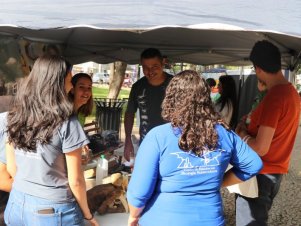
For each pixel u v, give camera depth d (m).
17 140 1.85
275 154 2.53
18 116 1.85
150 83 3.45
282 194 5.63
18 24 2.15
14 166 2.05
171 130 1.73
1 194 2.41
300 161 7.62
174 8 2.12
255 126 2.51
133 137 4.26
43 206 1.89
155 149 1.73
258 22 1.99
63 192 1.93
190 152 1.71
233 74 9.70
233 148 1.84
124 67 9.71
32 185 1.91
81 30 4.87
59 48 5.34
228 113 5.04
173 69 8.84
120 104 7.67
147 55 3.35
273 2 2.28
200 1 2.21
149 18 2.03
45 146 1.84
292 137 2.59
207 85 1.79
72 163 1.90
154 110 3.45
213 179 1.77
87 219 2.11
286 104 2.40
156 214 1.78
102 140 3.36
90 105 3.69
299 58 4.61
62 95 1.86
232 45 5.43
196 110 1.73
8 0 2.54
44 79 1.83
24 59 4.39
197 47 5.68
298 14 2.11
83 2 2.33
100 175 2.96
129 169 3.42
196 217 1.75
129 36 5.17
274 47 2.48
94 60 6.47
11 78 4.10
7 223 2.03
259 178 2.59
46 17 2.15
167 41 5.43
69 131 1.86
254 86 8.64
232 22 1.97
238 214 2.75
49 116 1.81
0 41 3.97
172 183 1.75
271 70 2.43
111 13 2.11
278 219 4.67
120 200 2.66
